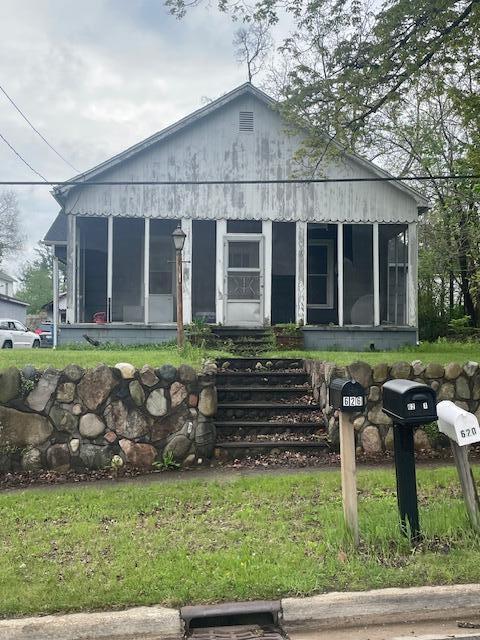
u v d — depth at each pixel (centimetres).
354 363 761
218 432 773
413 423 427
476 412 775
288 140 1516
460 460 462
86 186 1473
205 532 468
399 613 369
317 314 1688
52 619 347
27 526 488
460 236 2283
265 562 409
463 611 373
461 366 780
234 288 1524
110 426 690
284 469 673
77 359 870
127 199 1488
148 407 698
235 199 1512
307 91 1039
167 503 543
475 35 964
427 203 1541
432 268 2508
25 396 680
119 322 1542
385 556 415
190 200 1503
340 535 436
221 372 910
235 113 1512
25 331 2608
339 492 561
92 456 682
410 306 1552
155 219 1509
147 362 829
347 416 441
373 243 1552
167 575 392
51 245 1661
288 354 1078
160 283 1573
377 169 1512
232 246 1530
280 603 365
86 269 1588
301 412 826
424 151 2289
